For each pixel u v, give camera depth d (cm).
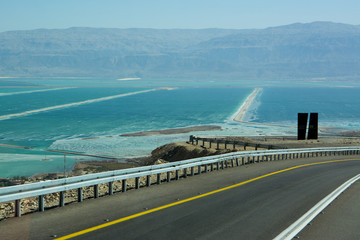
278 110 15462
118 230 981
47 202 1511
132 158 5141
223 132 8431
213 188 1634
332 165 2942
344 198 1593
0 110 13662
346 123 11331
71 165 4509
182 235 965
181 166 1841
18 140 6838
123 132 8231
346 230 1106
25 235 923
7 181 3045
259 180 1934
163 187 1609
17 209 1104
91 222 1047
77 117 11506
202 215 1168
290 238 988
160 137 7469
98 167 4297
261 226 1081
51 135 7606
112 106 16212
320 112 15138
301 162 3056
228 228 1045
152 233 967
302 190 1706
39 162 4659
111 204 1266
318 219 1218
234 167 2470
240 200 1416
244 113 13850
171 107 16112
